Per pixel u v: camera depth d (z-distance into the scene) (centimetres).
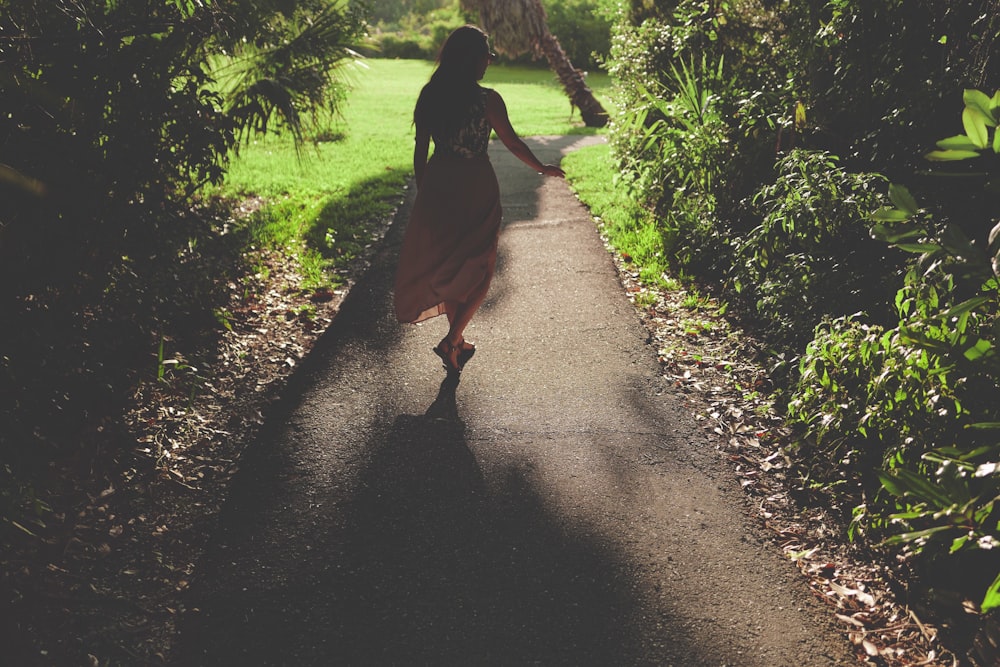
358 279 570
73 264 334
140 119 345
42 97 299
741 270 488
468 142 399
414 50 3644
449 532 303
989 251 236
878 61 446
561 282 567
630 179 732
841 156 486
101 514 305
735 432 374
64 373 335
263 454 352
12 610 252
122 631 251
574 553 292
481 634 254
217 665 241
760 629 257
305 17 502
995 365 236
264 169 948
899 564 284
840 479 329
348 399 401
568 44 3019
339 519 310
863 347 307
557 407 396
